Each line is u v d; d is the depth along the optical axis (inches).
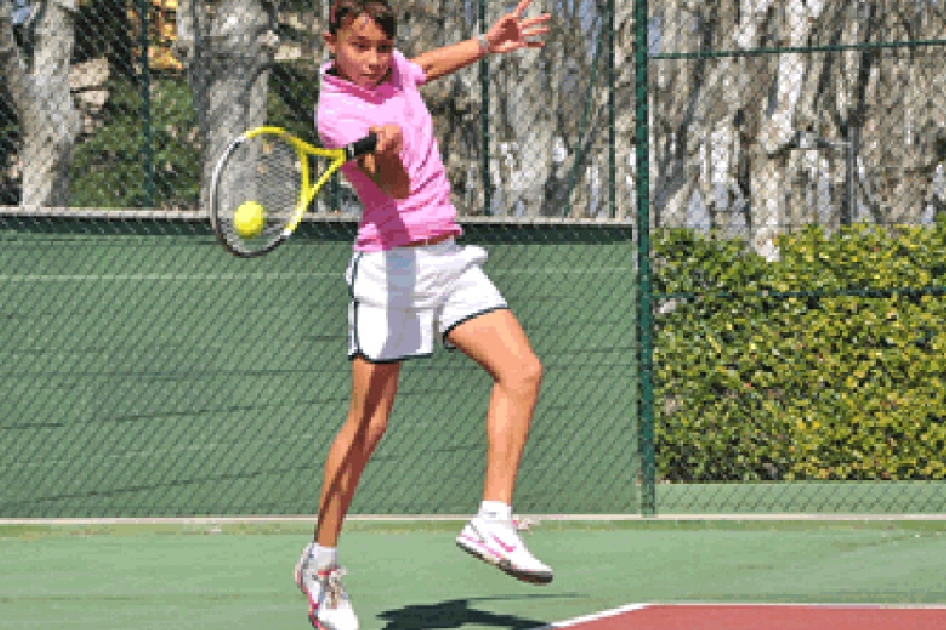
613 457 756.0
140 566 620.7
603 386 758.5
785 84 1654.8
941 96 1624.0
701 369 877.8
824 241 890.7
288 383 751.1
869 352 873.5
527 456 755.4
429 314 427.2
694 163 1651.1
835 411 876.6
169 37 1075.3
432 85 1344.7
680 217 1628.9
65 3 1117.7
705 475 882.1
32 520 733.9
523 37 471.5
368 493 753.6
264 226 409.1
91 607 522.3
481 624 477.7
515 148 1334.9
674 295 861.8
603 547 665.6
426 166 425.1
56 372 742.5
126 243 744.3
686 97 1641.2
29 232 738.8
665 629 461.1
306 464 751.7
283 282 750.5
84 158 1110.4
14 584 575.5
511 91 1334.9
